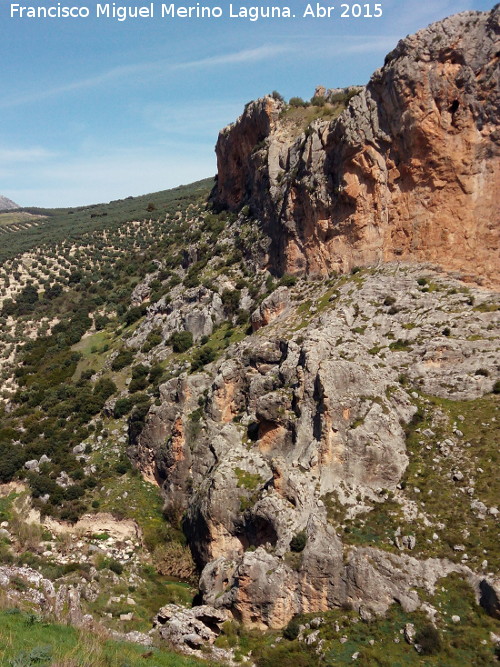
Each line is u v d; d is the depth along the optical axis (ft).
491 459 133.28
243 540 137.59
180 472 169.68
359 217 185.88
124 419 213.25
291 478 131.34
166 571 149.18
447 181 175.22
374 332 165.68
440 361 156.25
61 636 84.58
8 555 150.92
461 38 173.06
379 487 132.87
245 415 164.86
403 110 176.04
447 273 173.68
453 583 112.98
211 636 115.96
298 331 174.40
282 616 116.98
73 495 181.37
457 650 102.99
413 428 144.66
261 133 265.95
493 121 170.91
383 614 111.45
